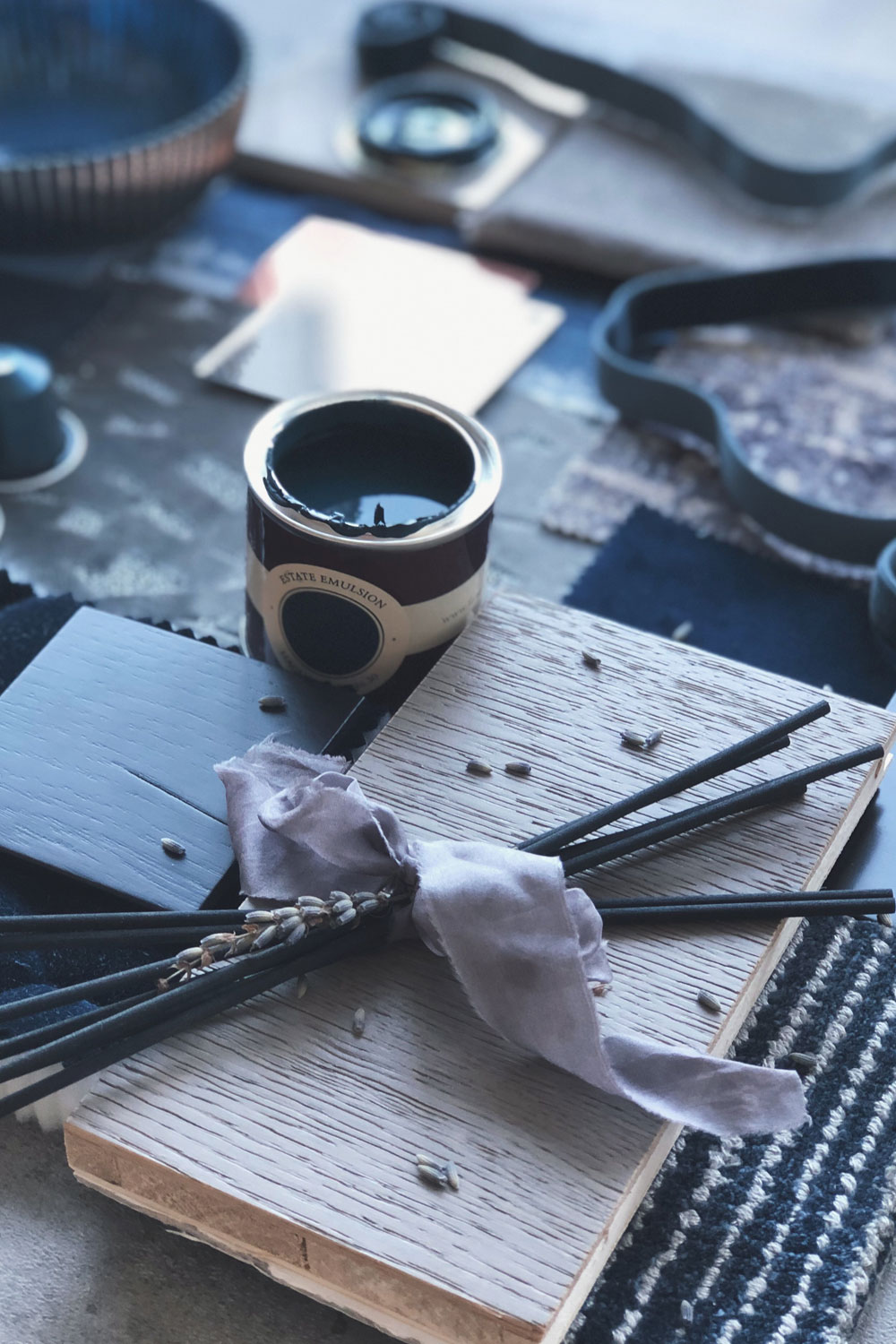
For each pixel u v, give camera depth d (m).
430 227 0.80
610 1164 0.41
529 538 0.64
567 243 0.76
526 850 0.45
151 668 0.49
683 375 0.71
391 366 0.70
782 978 0.48
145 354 0.71
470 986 0.42
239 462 0.67
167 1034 0.42
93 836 0.46
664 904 0.44
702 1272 0.43
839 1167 0.45
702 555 0.63
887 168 0.82
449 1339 0.40
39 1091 0.41
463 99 0.85
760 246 0.76
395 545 0.46
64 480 0.66
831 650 0.59
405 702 0.48
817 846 0.46
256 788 0.45
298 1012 0.43
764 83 0.86
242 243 0.78
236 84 0.74
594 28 0.95
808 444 0.68
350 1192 0.40
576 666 0.49
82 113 0.81
